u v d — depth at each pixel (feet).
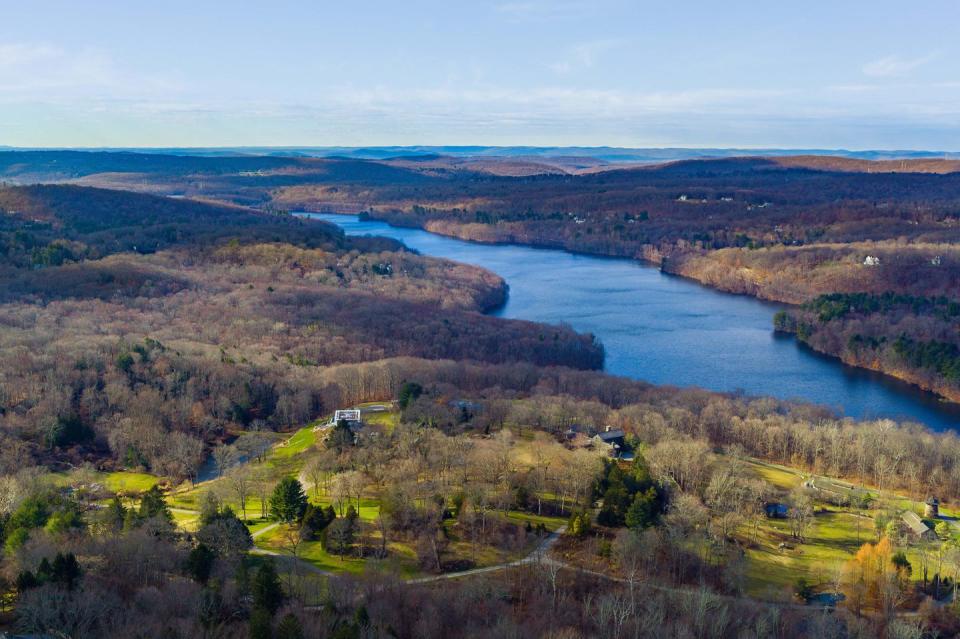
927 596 411.95
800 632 370.32
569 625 356.38
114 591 338.54
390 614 345.72
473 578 401.08
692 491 525.75
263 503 492.13
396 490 471.62
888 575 410.52
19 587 326.24
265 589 342.03
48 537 384.68
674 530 441.68
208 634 309.42
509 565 418.31
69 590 329.52
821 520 514.68
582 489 505.66
